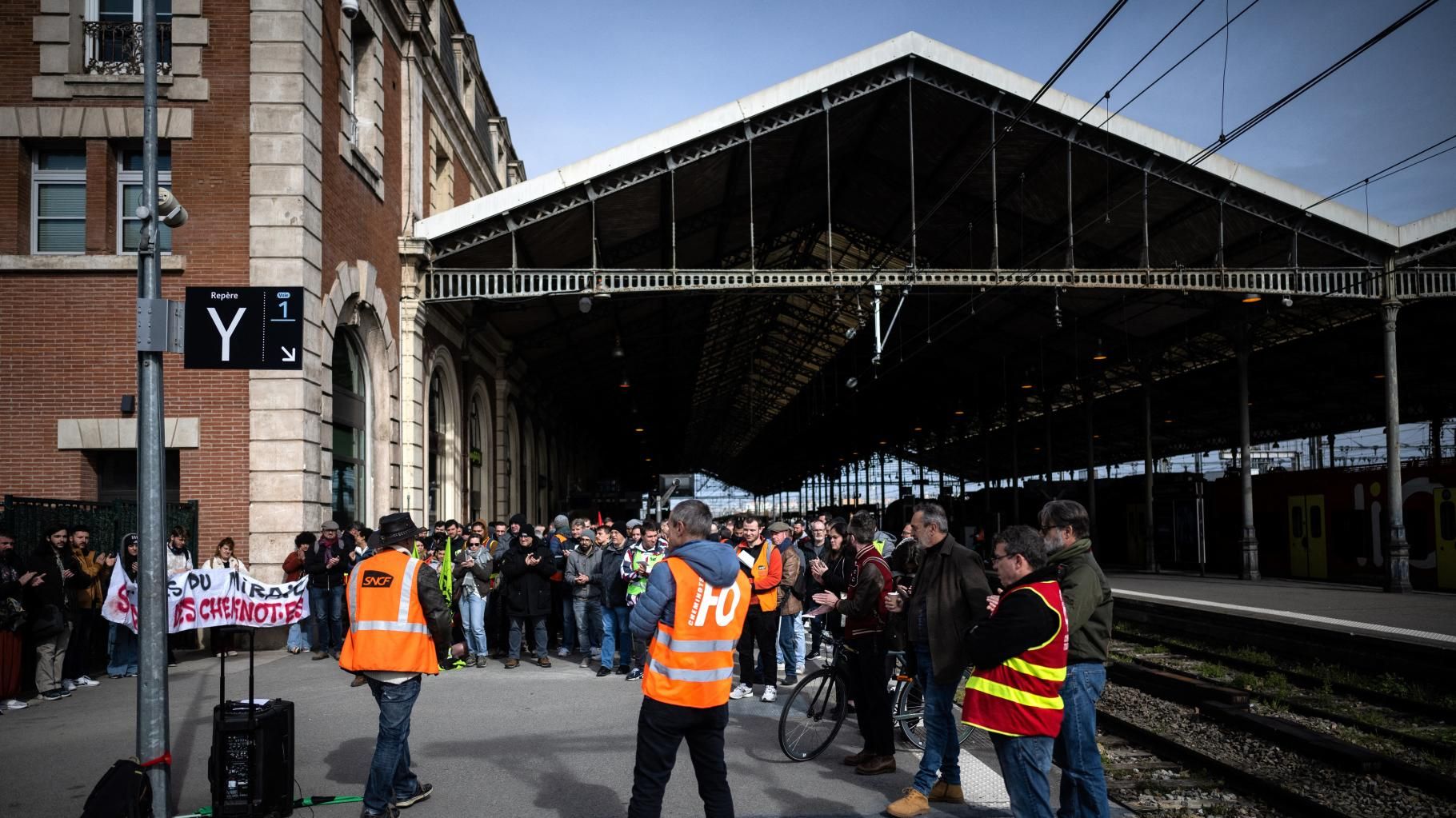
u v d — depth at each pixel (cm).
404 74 1917
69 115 1384
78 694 1064
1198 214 2230
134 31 1421
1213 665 1295
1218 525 3244
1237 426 4853
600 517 1475
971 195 2523
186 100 1402
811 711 749
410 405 1836
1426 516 2277
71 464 1366
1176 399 3944
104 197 1391
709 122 1984
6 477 1353
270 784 582
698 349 3844
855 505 7625
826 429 6206
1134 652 1516
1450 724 952
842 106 2105
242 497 1356
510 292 1942
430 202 2086
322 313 1462
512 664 1248
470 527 1325
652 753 467
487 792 650
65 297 1376
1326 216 2073
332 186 1512
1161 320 2716
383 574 579
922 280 2025
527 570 1255
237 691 1042
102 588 1199
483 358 2569
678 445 8362
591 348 3341
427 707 960
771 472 11038
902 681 787
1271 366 3169
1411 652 1136
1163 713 991
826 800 629
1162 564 3478
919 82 2078
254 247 1380
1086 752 496
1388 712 1007
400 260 1859
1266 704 1043
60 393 1366
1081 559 503
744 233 2845
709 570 472
